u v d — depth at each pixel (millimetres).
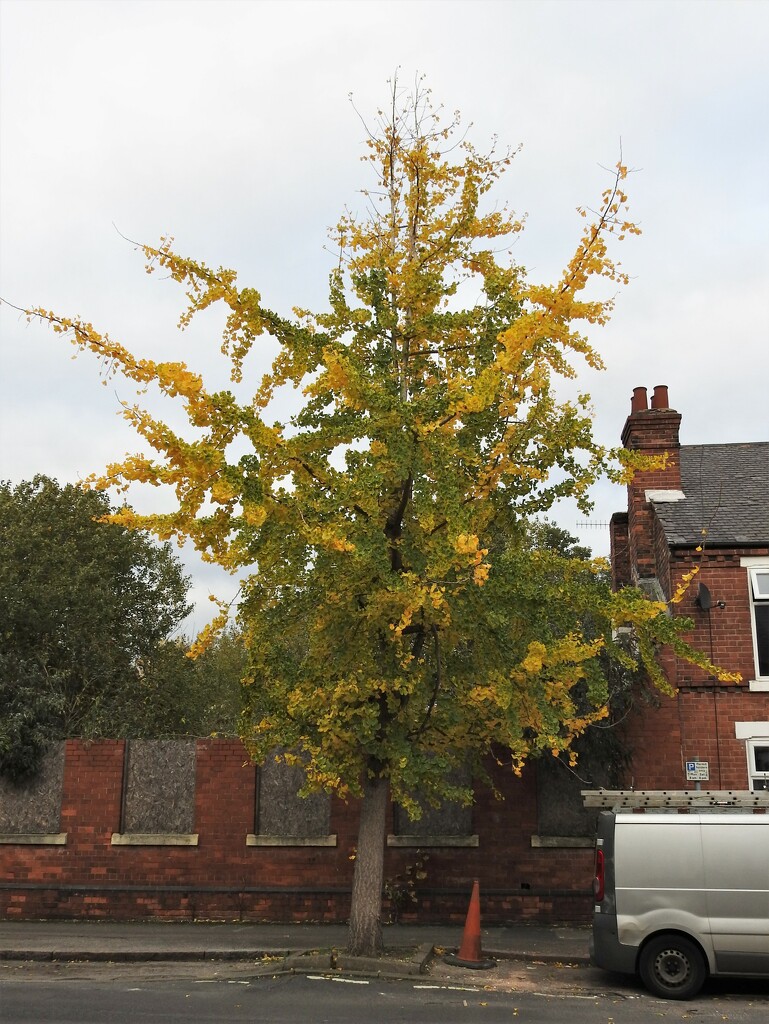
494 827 14734
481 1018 8508
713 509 17266
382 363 11258
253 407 10641
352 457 11180
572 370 11273
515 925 14289
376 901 11336
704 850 10281
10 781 15398
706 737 15023
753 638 15500
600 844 10594
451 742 11820
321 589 10797
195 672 33812
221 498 9492
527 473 10891
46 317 9578
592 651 10258
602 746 14625
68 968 11133
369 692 10547
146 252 10547
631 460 11125
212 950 11836
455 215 11703
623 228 9664
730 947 9953
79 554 31672
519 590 10578
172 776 15289
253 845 14859
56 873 15008
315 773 10719
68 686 30188
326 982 10039
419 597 9586
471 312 11227
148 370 9695
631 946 10117
